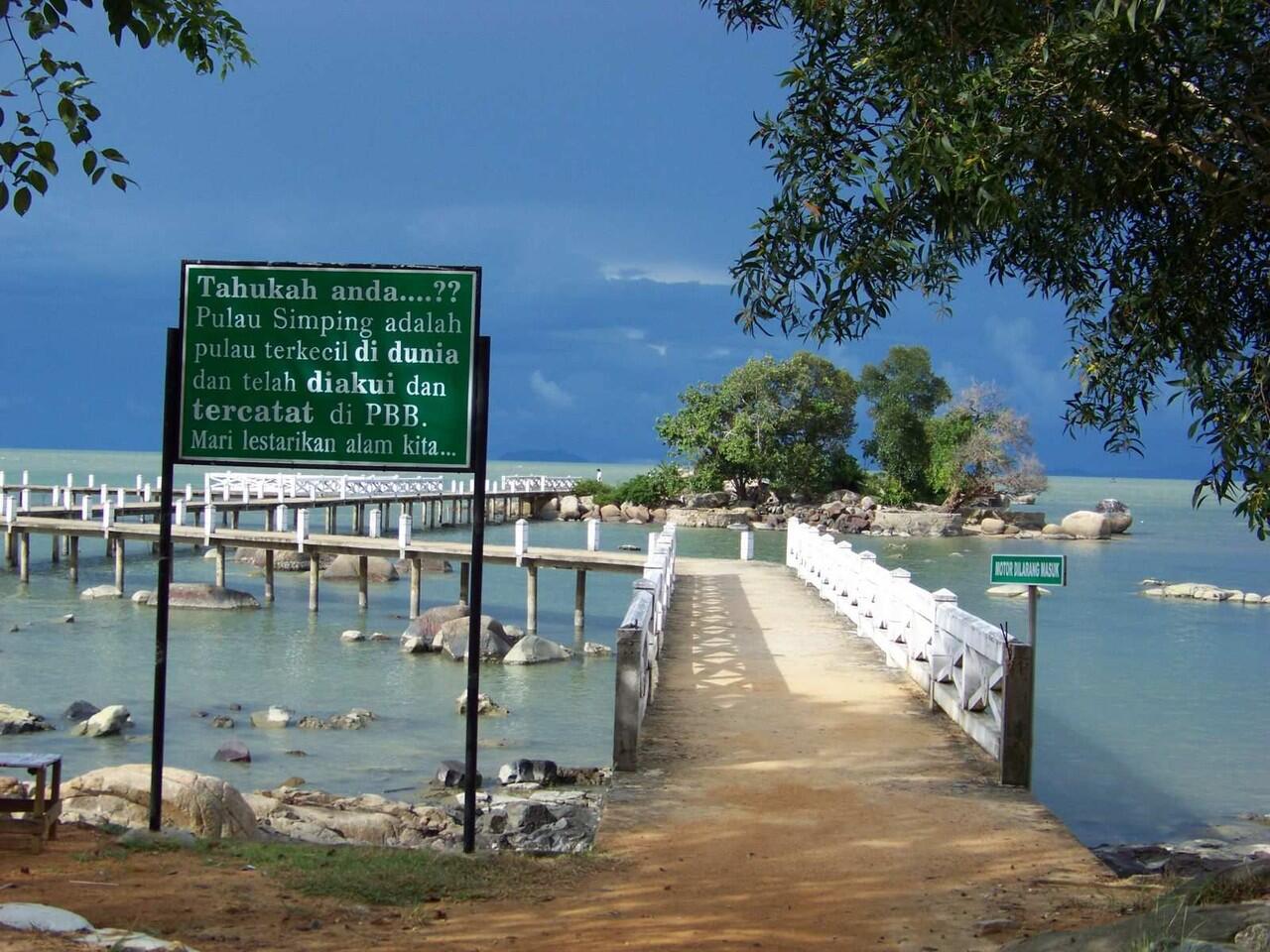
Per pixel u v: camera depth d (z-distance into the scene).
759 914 6.67
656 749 10.82
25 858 7.30
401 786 15.97
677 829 8.41
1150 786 16.20
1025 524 77.81
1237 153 7.55
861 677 14.62
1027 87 7.21
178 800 10.09
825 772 10.05
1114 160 7.43
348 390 7.92
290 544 33.91
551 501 80.62
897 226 8.23
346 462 7.91
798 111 8.30
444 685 23.61
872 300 8.27
